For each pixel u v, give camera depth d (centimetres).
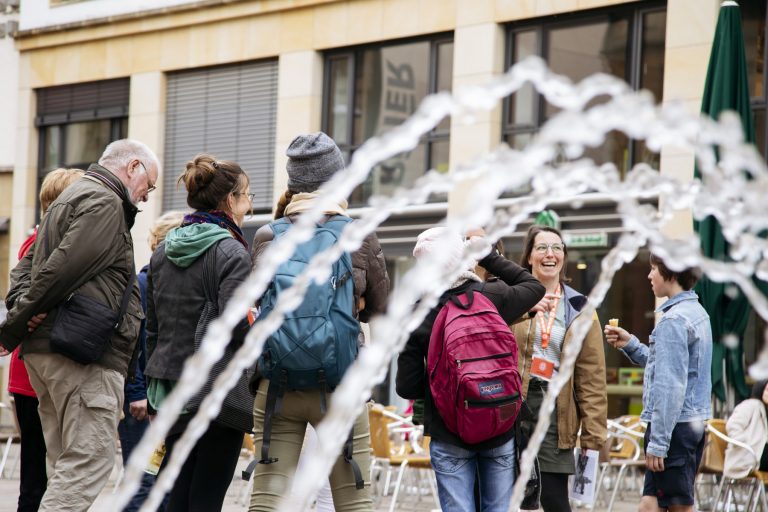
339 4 1856
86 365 574
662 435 600
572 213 1535
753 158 225
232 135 2000
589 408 624
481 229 588
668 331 605
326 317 487
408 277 233
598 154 1536
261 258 515
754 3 1433
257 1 1942
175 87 2088
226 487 528
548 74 236
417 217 1738
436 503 1110
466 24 1703
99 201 573
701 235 1070
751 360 1352
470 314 535
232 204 559
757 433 945
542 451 620
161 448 663
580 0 1588
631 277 1502
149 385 552
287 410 500
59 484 565
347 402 229
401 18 1783
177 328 539
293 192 543
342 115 1875
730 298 1062
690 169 1452
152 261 556
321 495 632
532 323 629
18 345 600
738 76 1141
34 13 2253
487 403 523
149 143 2089
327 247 500
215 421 516
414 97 1786
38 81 2261
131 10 2106
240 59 1973
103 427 576
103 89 2183
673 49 1489
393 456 1040
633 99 229
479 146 1673
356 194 1833
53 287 559
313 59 1888
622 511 1097
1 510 921
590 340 630
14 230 2280
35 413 656
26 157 2275
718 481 1122
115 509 243
